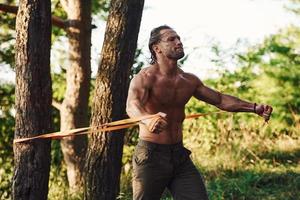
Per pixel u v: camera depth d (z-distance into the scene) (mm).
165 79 5680
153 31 5750
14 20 14492
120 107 8719
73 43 12445
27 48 7422
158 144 5641
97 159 8719
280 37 14367
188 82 5789
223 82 14391
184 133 13945
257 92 14148
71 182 12250
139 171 5656
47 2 7516
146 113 5426
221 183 10633
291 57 14148
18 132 7484
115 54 8656
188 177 5738
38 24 7438
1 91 15273
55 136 6086
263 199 9844
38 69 7453
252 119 13594
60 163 14148
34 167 7438
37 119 7445
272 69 14055
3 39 14586
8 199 14555
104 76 8719
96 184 8727
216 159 12211
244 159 12133
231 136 13367
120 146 8828
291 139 13211
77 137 12406
